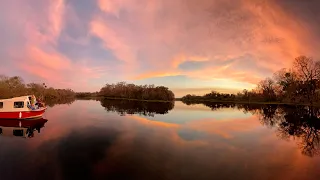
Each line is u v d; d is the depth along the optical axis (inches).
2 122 1123.3
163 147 671.1
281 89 3929.6
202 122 1251.2
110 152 610.9
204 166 506.9
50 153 593.6
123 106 2588.6
